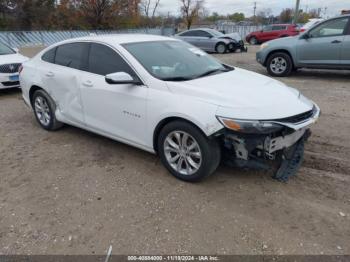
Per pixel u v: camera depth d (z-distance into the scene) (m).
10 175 3.72
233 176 3.53
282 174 3.45
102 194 3.28
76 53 4.36
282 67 9.48
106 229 2.76
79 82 4.17
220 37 17.78
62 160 4.06
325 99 6.68
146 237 2.66
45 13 33.19
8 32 21.70
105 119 3.99
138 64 3.60
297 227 2.72
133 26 36.44
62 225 2.83
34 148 4.46
